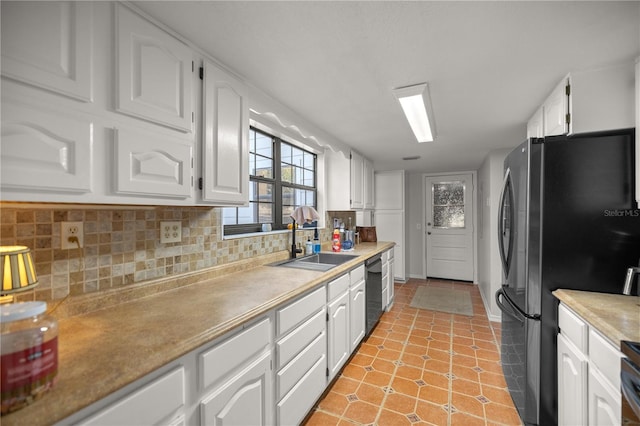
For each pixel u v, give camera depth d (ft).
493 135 8.98
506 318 6.48
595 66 4.74
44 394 2.06
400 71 5.01
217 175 4.53
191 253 5.35
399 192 16.93
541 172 5.07
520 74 5.06
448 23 3.74
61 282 3.55
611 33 3.88
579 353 4.19
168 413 2.80
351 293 7.69
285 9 3.50
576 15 3.54
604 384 3.59
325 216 11.27
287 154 9.52
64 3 2.75
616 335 3.30
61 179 2.70
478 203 15.93
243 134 5.12
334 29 3.89
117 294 4.07
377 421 5.50
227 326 3.42
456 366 7.52
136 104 3.33
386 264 11.64
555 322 4.99
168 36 3.76
